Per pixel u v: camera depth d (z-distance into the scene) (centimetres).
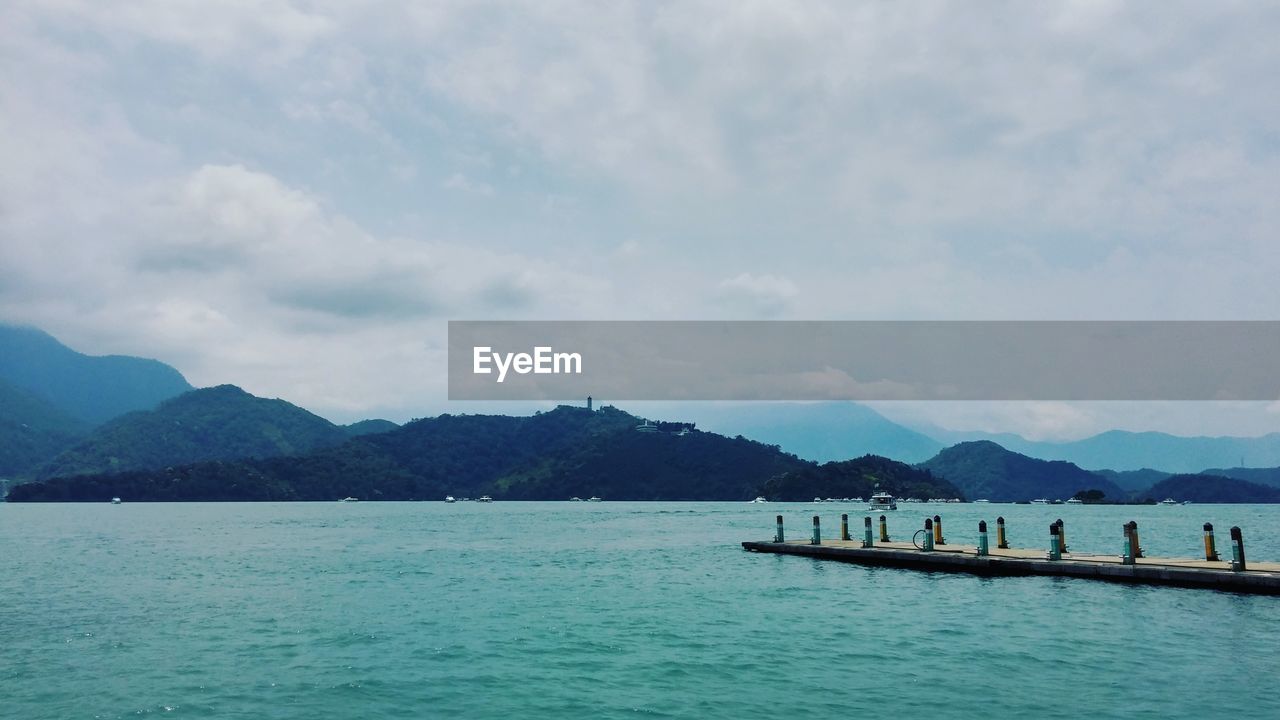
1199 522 12550
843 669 2131
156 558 5672
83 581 4197
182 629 2733
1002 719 1708
